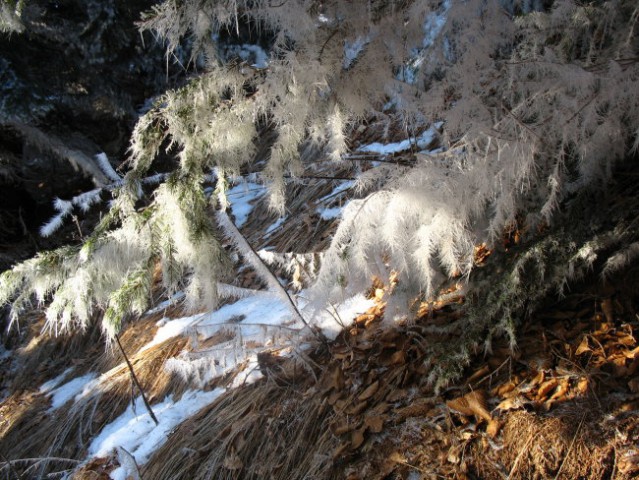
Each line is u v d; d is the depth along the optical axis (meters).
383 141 3.99
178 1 2.05
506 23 1.94
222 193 2.18
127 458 2.65
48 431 3.57
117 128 6.04
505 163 1.82
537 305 2.08
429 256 1.98
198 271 2.26
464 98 1.87
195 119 2.13
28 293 2.25
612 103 1.79
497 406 1.90
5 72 5.36
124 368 3.71
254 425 2.47
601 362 1.87
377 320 2.67
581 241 1.98
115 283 2.20
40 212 6.22
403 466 1.90
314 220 4.14
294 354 2.69
